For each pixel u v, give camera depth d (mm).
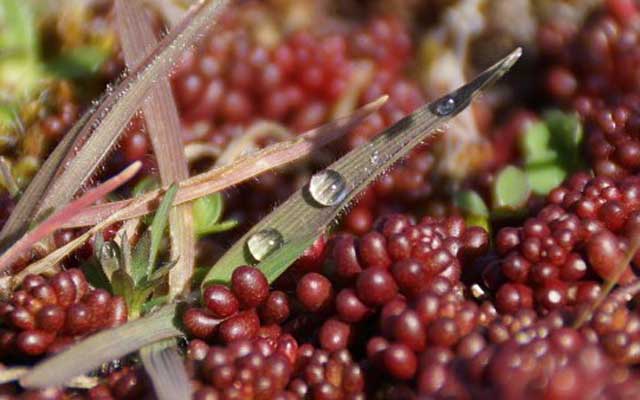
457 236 196
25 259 195
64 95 234
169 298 194
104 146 197
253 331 187
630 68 237
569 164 229
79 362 177
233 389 174
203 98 237
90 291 187
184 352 186
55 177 194
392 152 197
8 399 178
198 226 213
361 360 181
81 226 198
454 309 175
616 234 191
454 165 233
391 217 190
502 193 223
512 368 163
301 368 182
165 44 198
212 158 235
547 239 184
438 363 170
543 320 177
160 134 201
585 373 161
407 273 181
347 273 186
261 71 239
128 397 178
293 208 196
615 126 217
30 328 182
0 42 238
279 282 195
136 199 199
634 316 175
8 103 231
